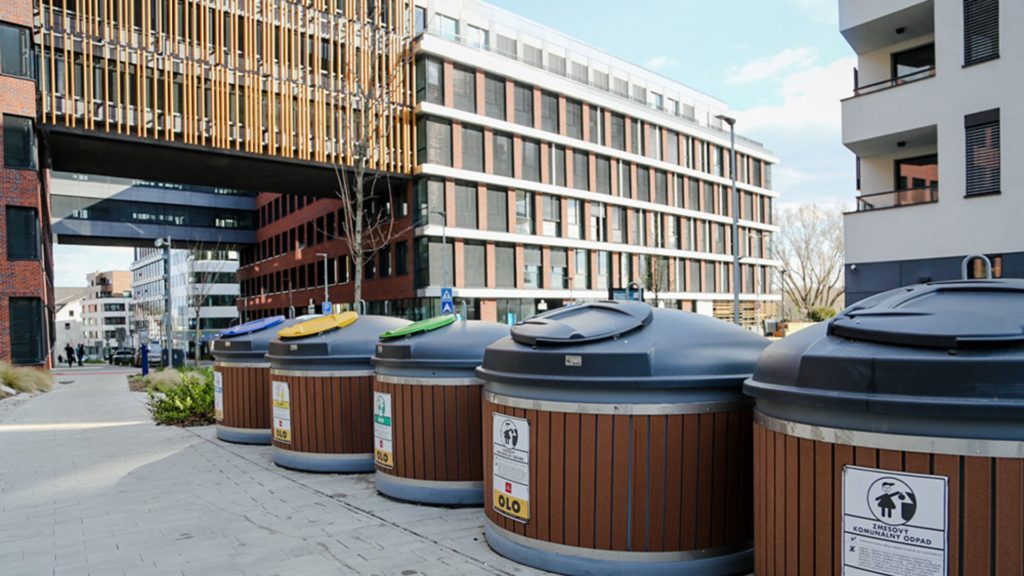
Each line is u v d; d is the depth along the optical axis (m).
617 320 5.07
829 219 62.12
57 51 26.25
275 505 6.86
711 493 4.57
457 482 6.64
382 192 38.81
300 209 52.84
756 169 59.31
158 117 28.42
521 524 5.00
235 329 11.09
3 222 23.95
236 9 30.41
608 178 44.75
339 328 8.62
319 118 32.31
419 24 38.34
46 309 30.23
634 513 4.52
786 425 3.48
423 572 4.90
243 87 30.66
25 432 12.55
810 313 48.53
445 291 23.64
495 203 38.19
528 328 5.29
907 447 2.98
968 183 15.80
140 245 64.44
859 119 17.92
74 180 56.66
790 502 3.46
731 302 54.22
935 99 16.39
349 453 8.18
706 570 4.56
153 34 28.62
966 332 2.99
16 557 5.47
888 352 3.13
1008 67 15.09
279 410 8.61
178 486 7.79
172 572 5.05
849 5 18.25
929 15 17.42
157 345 68.12
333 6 32.88
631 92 50.75
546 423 4.78
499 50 42.25
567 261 41.53
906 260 16.84
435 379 6.64
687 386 4.45
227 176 35.03
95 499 7.30
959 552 2.87
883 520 3.05
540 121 40.34
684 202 50.69
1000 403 2.75
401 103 34.97
